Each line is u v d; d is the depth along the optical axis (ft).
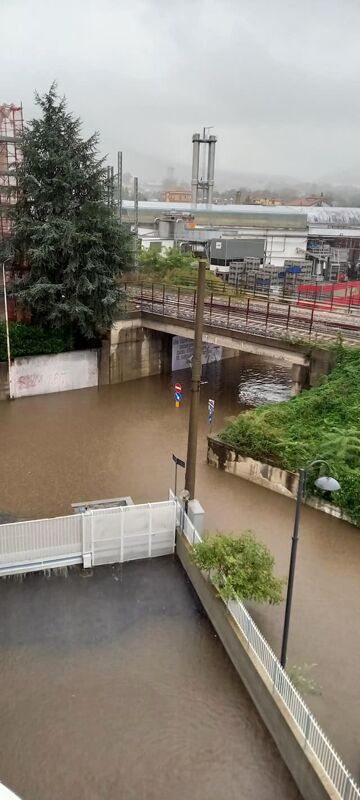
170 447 83.71
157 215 218.79
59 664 40.78
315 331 101.55
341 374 84.17
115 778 32.76
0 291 106.11
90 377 114.32
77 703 37.58
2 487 68.90
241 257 175.22
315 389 82.84
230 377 127.24
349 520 61.36
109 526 51.37
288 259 209.56
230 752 34.53
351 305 128.47
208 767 33.60
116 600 47.80
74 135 99.81
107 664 40.96
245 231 208.03
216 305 124.16
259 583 41.39
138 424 94.02
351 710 37.45
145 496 67.56
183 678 39.99
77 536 51.19
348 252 245.04
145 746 34.73
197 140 242.17
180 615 46.37
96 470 74.64
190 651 42.52
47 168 98.73
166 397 110.22
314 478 63.31
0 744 34.50
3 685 38.75
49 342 105.60
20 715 36.52
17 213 101.24
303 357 93.97
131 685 39.19
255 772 33.32
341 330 102.06
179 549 53.36
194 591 49.34
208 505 64.95
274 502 65.92
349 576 52.60
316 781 29.81
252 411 78.18
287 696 34.01
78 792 31.91
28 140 98.22
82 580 50.19
